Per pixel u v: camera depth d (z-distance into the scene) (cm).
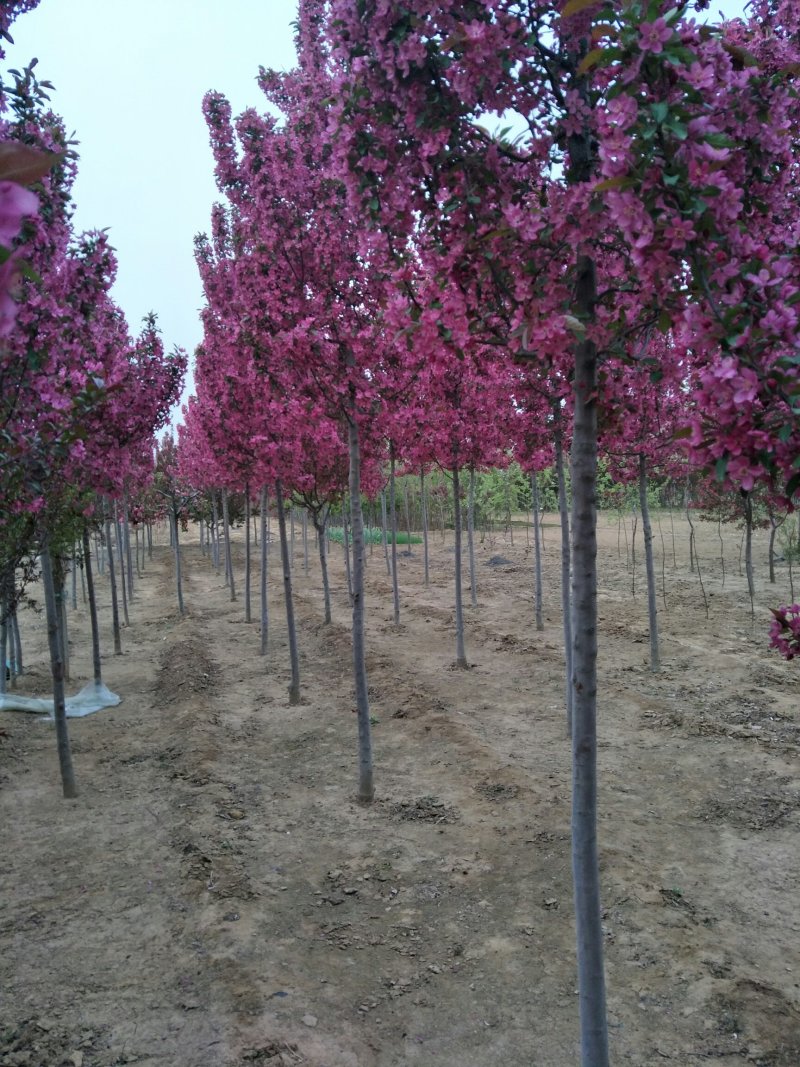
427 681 1006
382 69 287
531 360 323
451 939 451
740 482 212
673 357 295
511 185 296
